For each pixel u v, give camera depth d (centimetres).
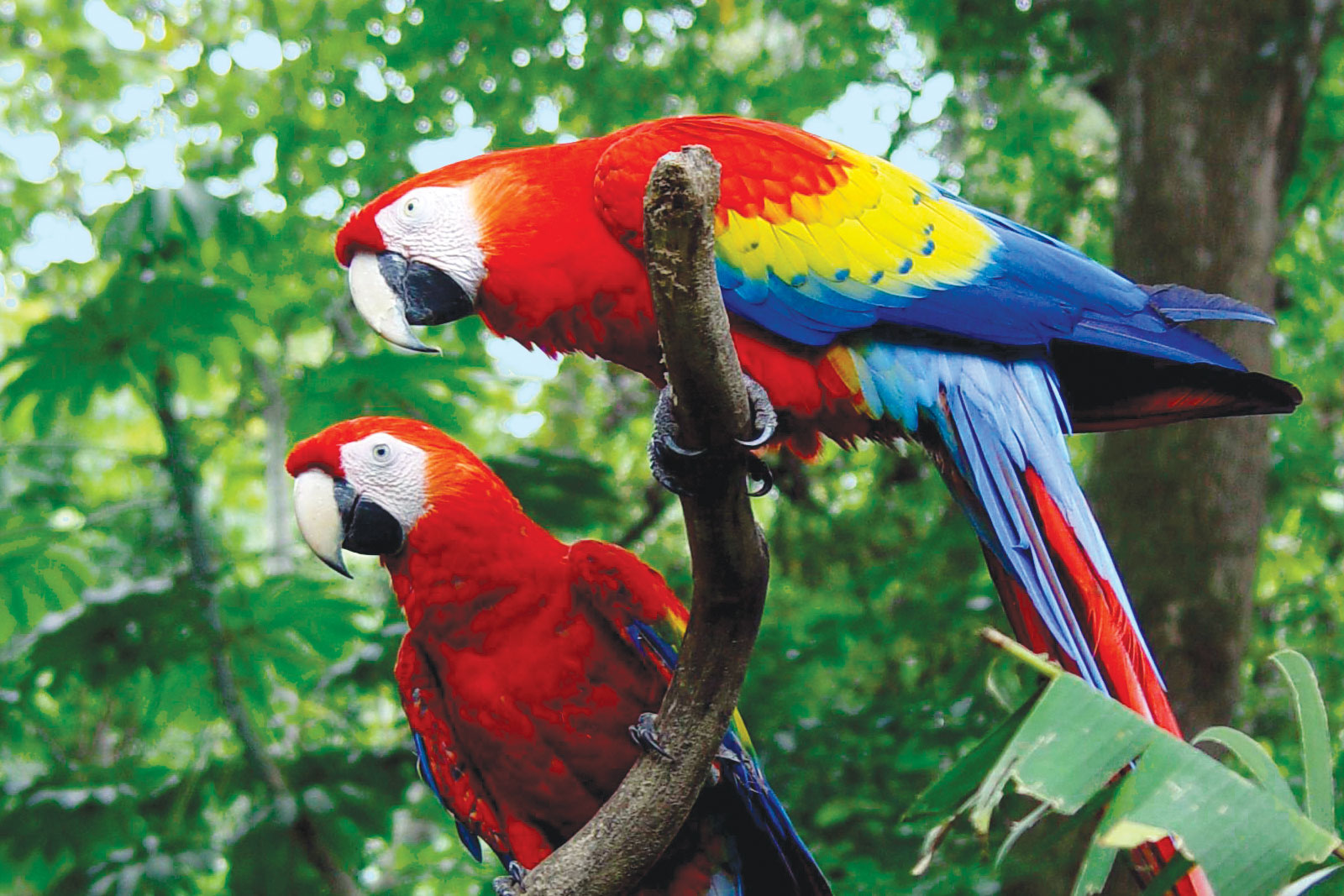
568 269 307
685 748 238
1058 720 165
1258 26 645
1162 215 635
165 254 549
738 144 314
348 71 939
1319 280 916
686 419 205
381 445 313
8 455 754
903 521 843
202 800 588
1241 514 601
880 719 602
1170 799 155
